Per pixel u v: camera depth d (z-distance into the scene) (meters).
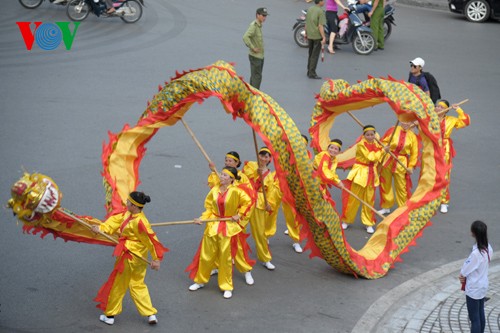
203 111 15.75
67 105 15.27
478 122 15.70
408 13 26.53
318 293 8.71
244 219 8.48
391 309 8.37
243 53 19.84
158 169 12.36
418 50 21.23
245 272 8.84
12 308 7.87
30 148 12.82
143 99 15.93
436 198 9.53
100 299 7.66
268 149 9.04
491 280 9.06
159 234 10.04
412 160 10.99
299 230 9.76
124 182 8.78
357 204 10.64
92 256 9.27
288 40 21.78
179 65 18.45
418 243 10.29
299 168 8.23
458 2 25.30
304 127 14.66
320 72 18.59
